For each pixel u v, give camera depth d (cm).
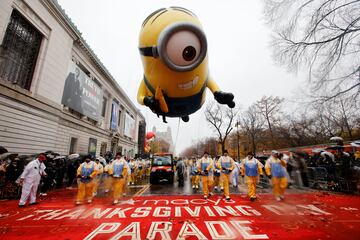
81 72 1880
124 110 3591
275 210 573
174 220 483
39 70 1333
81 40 1852
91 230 421
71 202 739
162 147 7369
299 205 621
